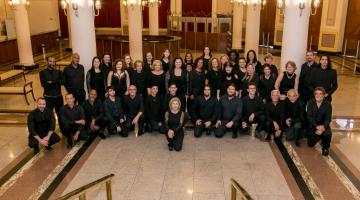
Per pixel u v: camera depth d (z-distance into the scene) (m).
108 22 22.81
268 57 7.62
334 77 6.55
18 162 5.64
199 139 6.54
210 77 7.32
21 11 12.66
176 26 19.97
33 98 9.17
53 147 6.23
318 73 6.57
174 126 6.02
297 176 5.15
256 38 13.06
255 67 7.84
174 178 5.11
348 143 6.30
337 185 4.91
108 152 6.00
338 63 14.35
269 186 4.89
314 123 5.88
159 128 6.69
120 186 4.90
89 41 7.45
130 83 7.23
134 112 6.77
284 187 4.86
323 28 16.80
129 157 5.80
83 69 7.11
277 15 18.64
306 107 6.23
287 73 6.85
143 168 5.42
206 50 8.28
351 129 6.96
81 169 5.41
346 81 11.18
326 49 16.88
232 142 6.39
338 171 5.30
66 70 7.03
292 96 6.27
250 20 12.91
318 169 5.36
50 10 20.05
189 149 6.10
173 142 6.08
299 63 7.23
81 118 6.33
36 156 5.86
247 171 5.31
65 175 5.22
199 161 5.64
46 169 5.41
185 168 5.41
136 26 12.73
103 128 6.72
